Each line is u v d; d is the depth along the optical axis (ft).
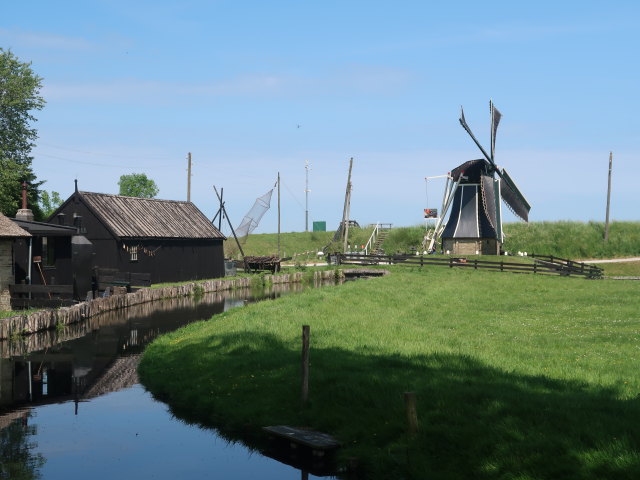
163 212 177.17
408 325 78.54
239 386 51.98
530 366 53.52
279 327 76.02
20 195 188.65
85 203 150.30
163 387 56.13
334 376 49.73
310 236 309.83
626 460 29.96
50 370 64.64
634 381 47.34
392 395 43.93
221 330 77.10
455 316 89.30
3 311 99.04
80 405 51.85
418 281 145.18
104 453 40.34
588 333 72.54
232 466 38.34
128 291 137.59
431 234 248.52
